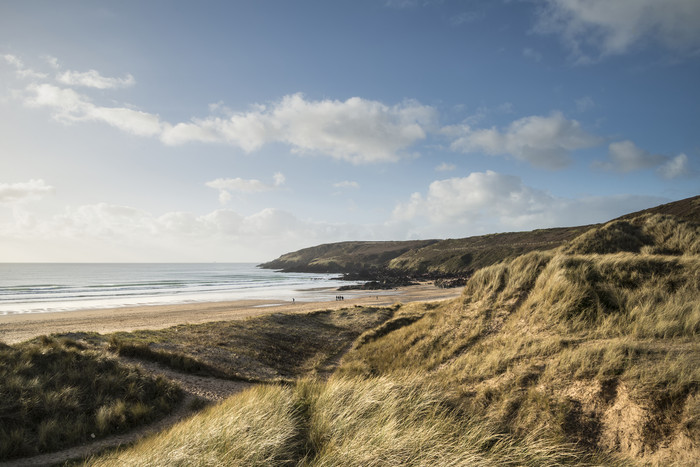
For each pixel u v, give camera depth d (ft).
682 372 17.15
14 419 25.67
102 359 38.52
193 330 70.90
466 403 21.03
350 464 12.32
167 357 47.24
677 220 56.80
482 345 35.76
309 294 222.28
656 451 14.87
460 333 42.47
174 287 277.44
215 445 14.35
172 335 64.49
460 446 13.26
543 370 23.32
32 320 113.39
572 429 17.63
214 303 168.14
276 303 168.14
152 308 146.20
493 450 13.48
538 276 42.14
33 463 22.00
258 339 69.31
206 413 23.17
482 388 23.99
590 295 32.60
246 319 85.97
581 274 35.99
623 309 29.96
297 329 82.79
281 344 69.62
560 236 371.97
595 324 29.22
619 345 21.90
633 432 16.15
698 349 20.33
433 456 12.59
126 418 29.30
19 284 295.07
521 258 47.70
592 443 16.69
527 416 19.21
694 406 15.21
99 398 31.27
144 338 58.08
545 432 17.35
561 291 34.71
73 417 28.04
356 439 13.88
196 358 50.06
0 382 28.94
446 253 435.53
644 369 18.71
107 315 125.08
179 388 37.22
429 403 18.22
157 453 14.55
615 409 17.63
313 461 13.01
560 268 38.60
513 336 33.24
